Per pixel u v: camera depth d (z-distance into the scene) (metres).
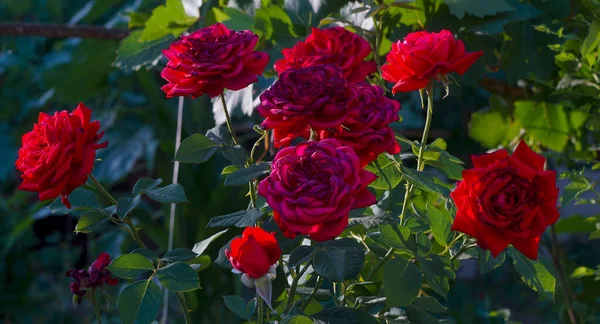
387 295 1.19
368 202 1.07
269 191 1.03
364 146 1.18
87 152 1.27
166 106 3.45
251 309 1.29
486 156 1.11
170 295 2.21
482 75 1.98
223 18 2.15
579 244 4.36
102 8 3.69
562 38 2.01
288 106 1.13
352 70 1.40
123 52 2.30
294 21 1.97
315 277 1.56
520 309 4.42
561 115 2.48
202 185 2.37
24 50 5.17
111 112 4.45
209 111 2.43
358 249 1.16
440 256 1.30
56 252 5.45
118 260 1.22
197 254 1.26
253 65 1.32
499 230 1.08
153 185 1.36
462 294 4.93
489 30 1.86
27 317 4.99
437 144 1.57
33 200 5.27
